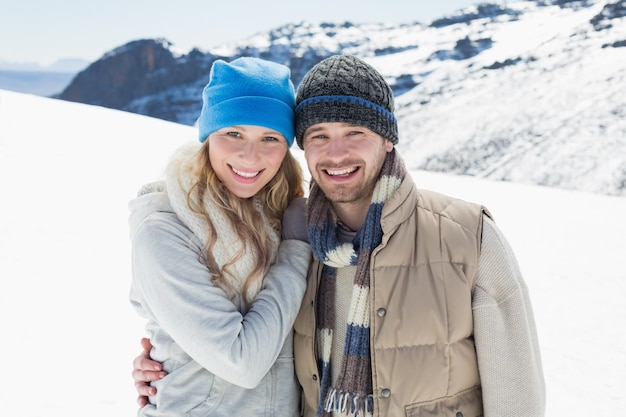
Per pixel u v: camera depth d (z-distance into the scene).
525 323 1.70
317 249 1.82
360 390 1.71
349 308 1.79
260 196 1.99
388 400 1.68
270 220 1.98
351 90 1.75
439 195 1.91
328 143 1.78
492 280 1.74
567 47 139.12
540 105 110.38
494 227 1.79
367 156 1.77
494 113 112.56
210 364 1.63
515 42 166.25
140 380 1.82
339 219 1.91
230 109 1.77
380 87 1.79
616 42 131.88
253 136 1.80
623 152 83.56
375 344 1.70
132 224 1.83
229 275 1.75
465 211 1.82
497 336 1.70
